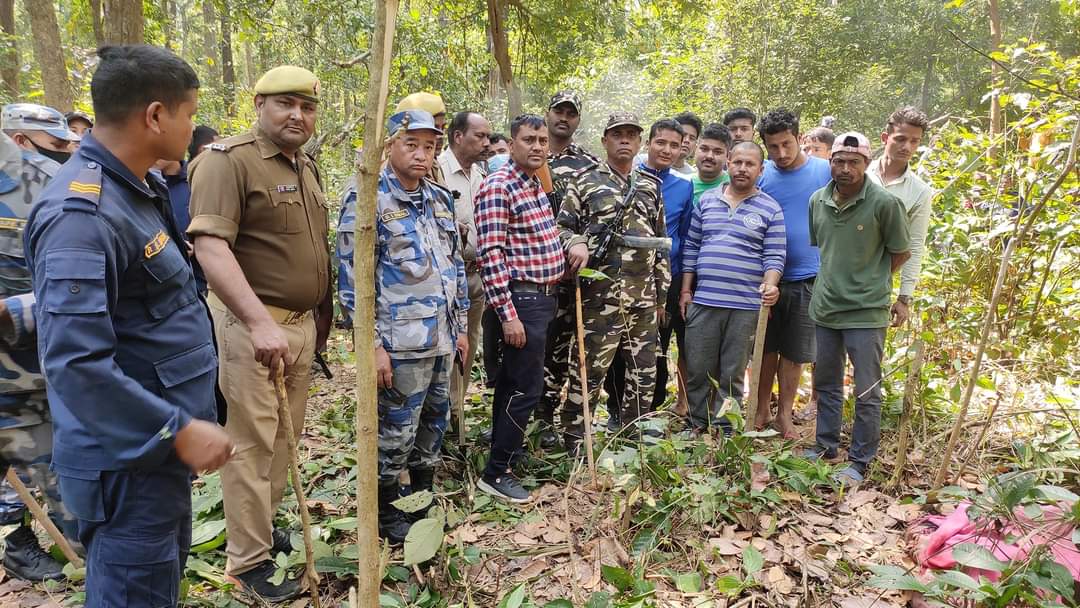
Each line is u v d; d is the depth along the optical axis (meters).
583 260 3.42
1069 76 4.14
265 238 2.43
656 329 3.86
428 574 2.62
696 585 2.49
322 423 4.21
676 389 4.89
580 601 2.41
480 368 5.09
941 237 4.53
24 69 10.33
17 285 2.38
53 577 2.59
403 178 2.79
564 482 3.49
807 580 2.68
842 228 3.51
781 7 13.38
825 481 3.37
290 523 2.96
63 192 1.55
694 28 13.64
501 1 7.80
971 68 18.23
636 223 3.67
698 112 13.65
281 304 2.51
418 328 2.74
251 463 2.44
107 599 1.70
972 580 2.21
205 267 2.21
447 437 3.90
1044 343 4.38
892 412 4.10
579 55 9.21
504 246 3.25
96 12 8.82
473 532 2.97
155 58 1.65
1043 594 2.30
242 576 2.48
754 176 3.96
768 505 3.19
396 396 2.78
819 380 3.77
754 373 3.62
